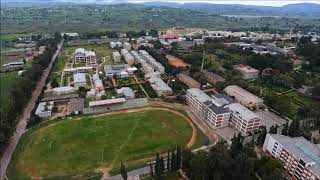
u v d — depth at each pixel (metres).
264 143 185.25
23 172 159.50
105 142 189.38
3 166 165.00
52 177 156.00
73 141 189.75
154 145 187.25
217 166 150.50
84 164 166.88
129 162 170.12
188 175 159.50
